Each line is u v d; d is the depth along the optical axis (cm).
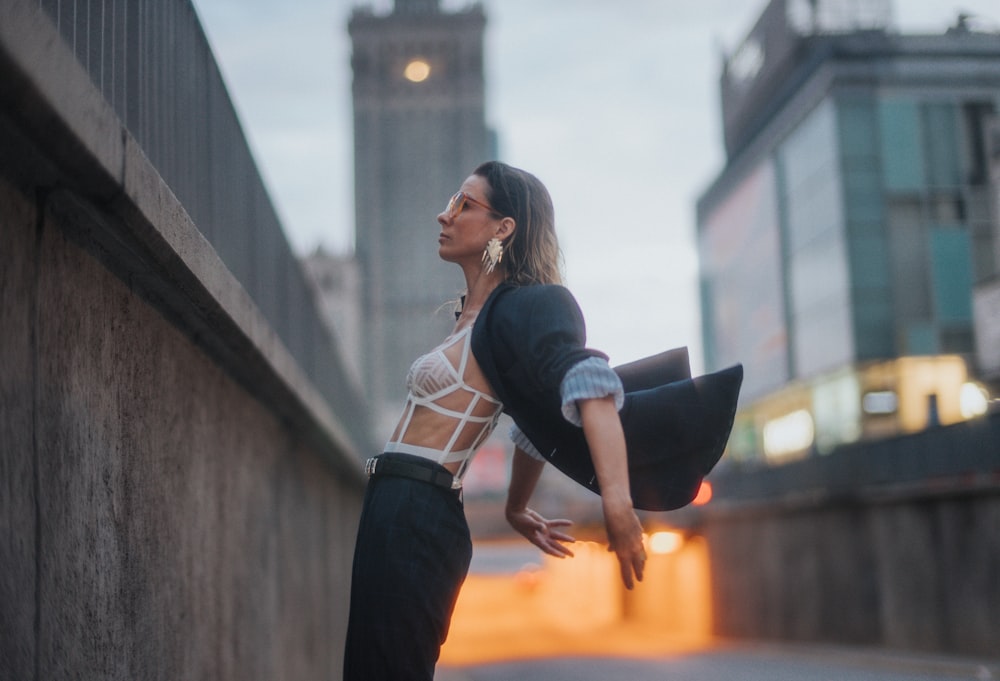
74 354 241
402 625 224
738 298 5238
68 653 230
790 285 4491
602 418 212
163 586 321
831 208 3975
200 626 375
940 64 3906
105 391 264
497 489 11588
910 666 1235
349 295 14962
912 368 3775
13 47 168
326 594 926
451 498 238
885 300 3819
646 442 226
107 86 302
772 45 4747
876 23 3978
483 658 2145
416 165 16488
